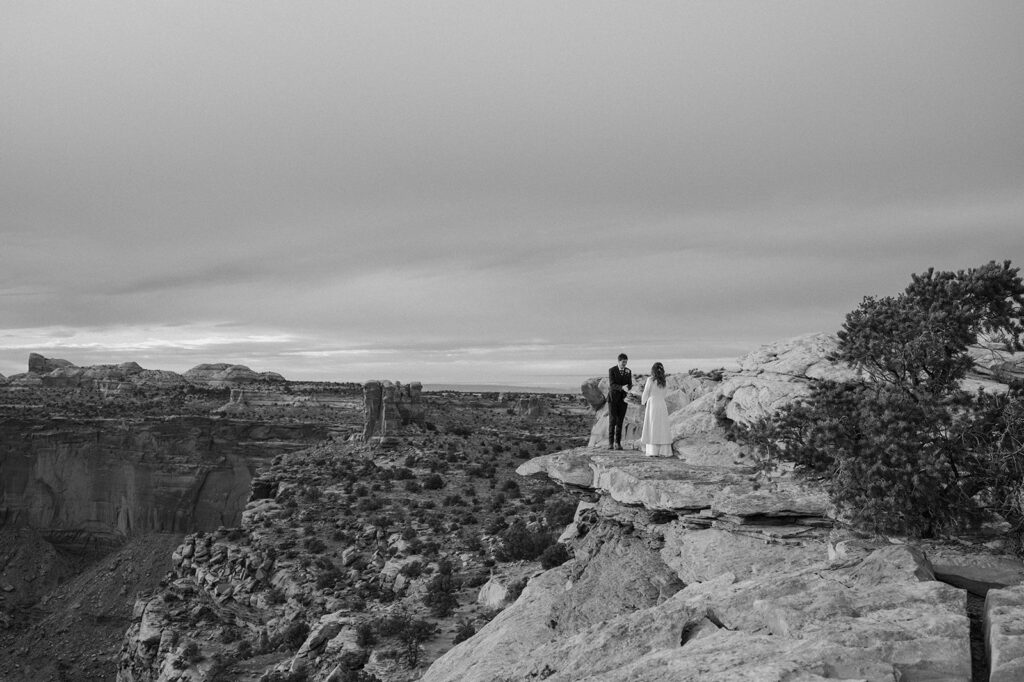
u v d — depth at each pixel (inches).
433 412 6747.1
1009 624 314.7
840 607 360.5
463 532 2957.7
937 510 518.6
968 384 683.4
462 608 1924.2
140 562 6279.5
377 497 3801.7
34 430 6707.7
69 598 5816.9
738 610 403.2
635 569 701.9
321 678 1649.9
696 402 972.6
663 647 397.1
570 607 684.1
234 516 7012.8
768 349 940.6
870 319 634.2
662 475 749.3
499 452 5036.9
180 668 2405.3
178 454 6943.9
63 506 6756.9
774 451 659.4
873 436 525.7
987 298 607.5
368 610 2128.4
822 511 594.6
